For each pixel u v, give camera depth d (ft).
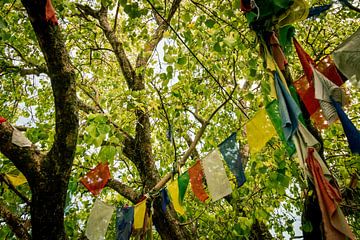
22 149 10.37
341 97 8.36
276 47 9.02
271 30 9.00
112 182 17.15
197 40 14.76
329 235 7.38
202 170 12.05
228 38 12.19
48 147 15.49
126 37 22.67
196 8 15.53
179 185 12.34
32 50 20.54
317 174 7.97
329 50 17.95
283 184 13.29
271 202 18.99
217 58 16.92
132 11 11.75
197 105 19.92
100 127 12.05
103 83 25.34
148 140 17.99
